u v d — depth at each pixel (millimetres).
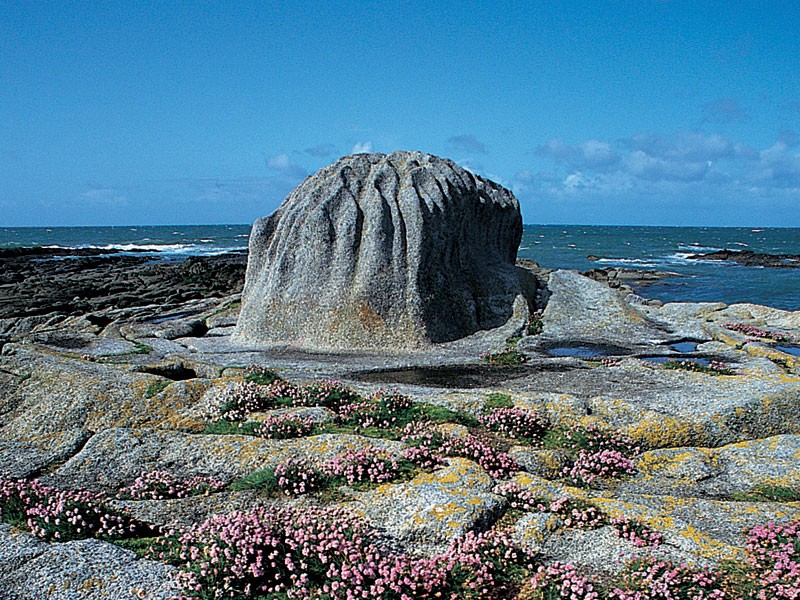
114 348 26328
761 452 14672
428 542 10602
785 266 88750
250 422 15805
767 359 23656
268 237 31578
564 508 11492
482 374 22562
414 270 28391
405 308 27938
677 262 99125
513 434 15688
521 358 24641
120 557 9992
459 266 31109
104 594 9102
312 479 12398
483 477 12445
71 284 57188
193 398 17438
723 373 22016
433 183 30797
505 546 10297
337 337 27641
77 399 17156
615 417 16656
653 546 10430
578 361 24109
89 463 13977
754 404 16891
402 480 12516
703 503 11914
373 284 28031
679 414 16781
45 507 11211
